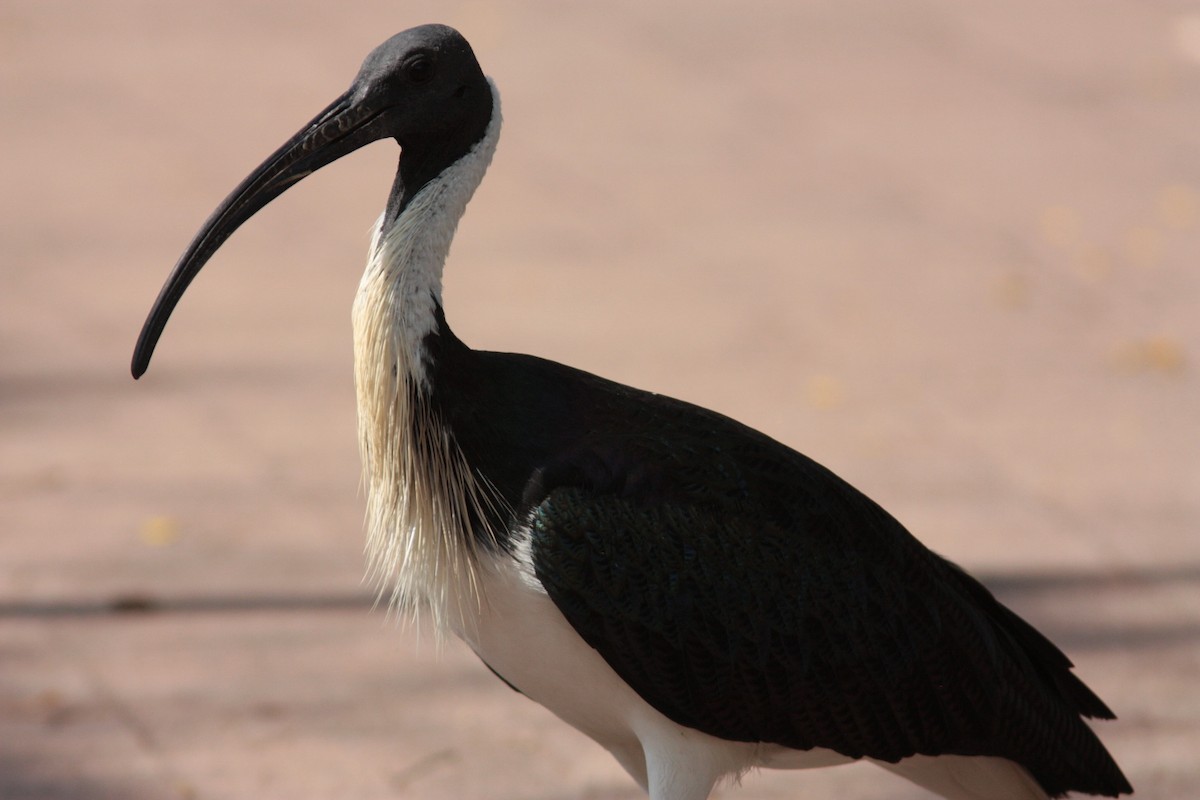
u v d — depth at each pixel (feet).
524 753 30.09
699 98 81.56
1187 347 51.16
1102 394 47.42
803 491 23.02
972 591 25.13
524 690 23.95
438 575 22.41
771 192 67.15
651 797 23.43
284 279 57.26
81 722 30.68
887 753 23.61
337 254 60.13
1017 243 61.00
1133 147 72.84
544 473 21.88
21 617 34.55
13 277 56.59
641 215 64.13
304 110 79.82
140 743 30.01
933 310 54.29
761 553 22.49
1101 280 57.16
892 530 23.70
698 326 52.44
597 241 61.11
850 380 48.29
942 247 60.54
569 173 69.67
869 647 23.02
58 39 93.81
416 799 28.43
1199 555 37.88
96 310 53.67
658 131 76.02
